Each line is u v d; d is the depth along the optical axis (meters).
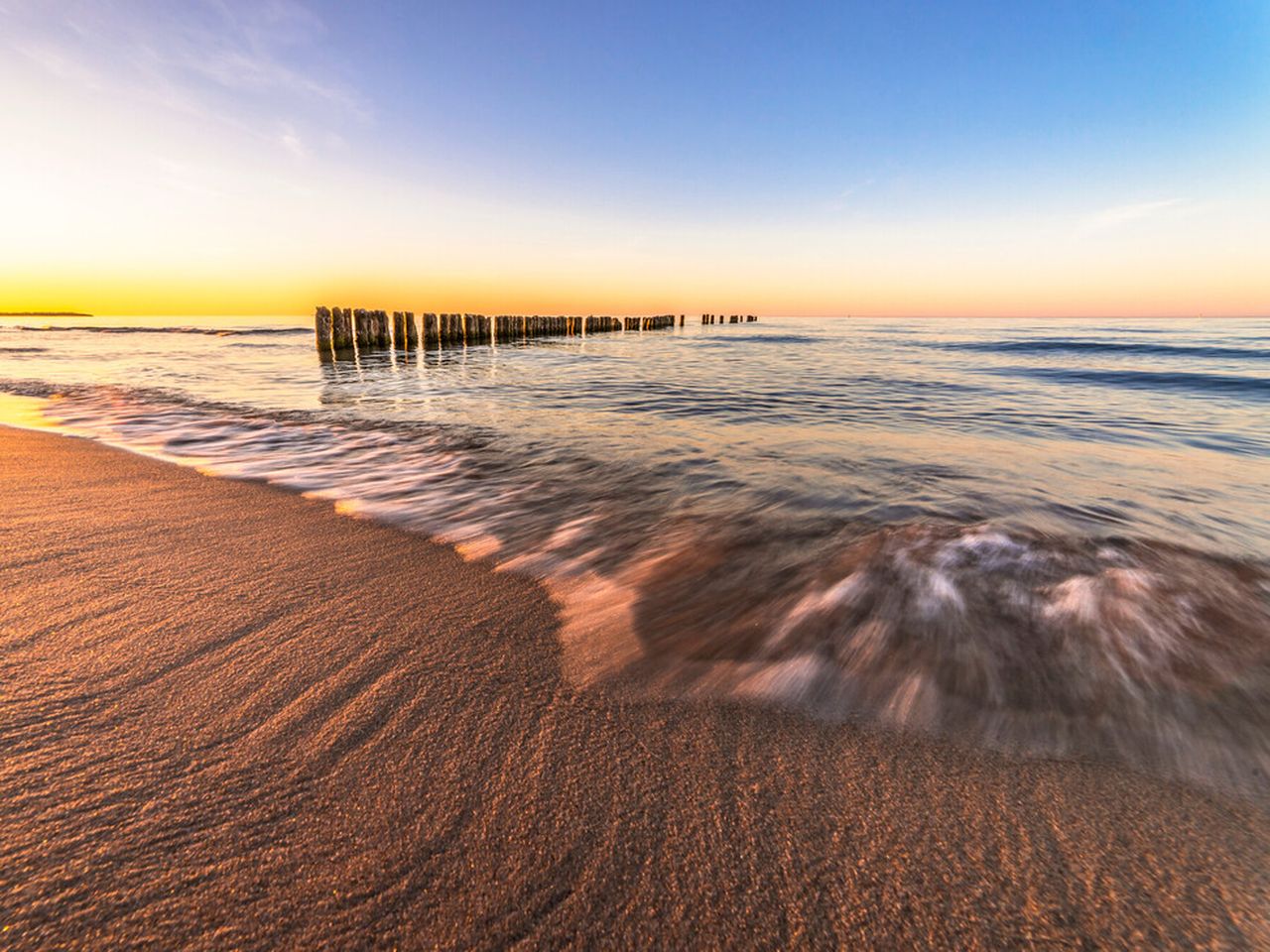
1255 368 13.40
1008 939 1.11
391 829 1.32
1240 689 1.92
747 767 1.57
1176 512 3.84
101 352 21.16
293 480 4.73
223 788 1.41
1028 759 1.62
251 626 2.27
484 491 4.50
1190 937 1.11
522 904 1.16
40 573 2.69
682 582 2.84
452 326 25.08
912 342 28.23
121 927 1.07
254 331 41.25
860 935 1.12
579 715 1.78
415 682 1.92
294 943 1.06
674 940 1.10
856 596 2.64
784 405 9.03
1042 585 2.70
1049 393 10.23
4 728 1.59
